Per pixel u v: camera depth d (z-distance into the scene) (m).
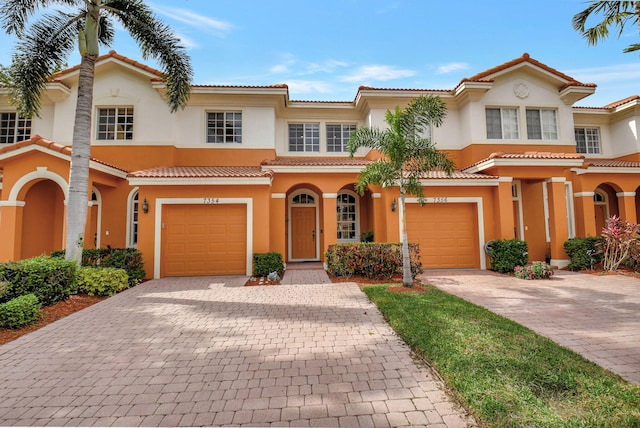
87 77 9.22
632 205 14.50
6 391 3.65
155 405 3.33
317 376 3.91
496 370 3.73
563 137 14.89
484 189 12.66
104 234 13.02
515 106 14.77
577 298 7.75
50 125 14.26
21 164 10.97
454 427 2.89
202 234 11.45
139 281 10.24
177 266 11.30
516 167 12.46
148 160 13.69
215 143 14.34
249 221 11.43
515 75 14.88
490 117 14.77
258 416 3.12
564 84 14.93
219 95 14.19
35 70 9.64
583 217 14.13
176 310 6.88
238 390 3.61
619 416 2.87
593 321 5.97
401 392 3.52
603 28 8.99
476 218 12.59
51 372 4.11
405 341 4.96
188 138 14.20
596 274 11.07
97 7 9.41
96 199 13.16
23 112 10.02
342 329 5.59
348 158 15.59
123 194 13.27
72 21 9.76
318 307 7.03
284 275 11.34
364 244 10.38
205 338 5.23
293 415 3.13
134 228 13.45
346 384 3.71
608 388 3.36
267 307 7.07
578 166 12.45
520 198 14.30
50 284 7.24
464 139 14.85
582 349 4.66
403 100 14.80
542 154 12.53
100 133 13.88
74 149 8.91
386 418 3.05
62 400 3.46
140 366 4.25
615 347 4.73
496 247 11.86
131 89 13.87
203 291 8.73
